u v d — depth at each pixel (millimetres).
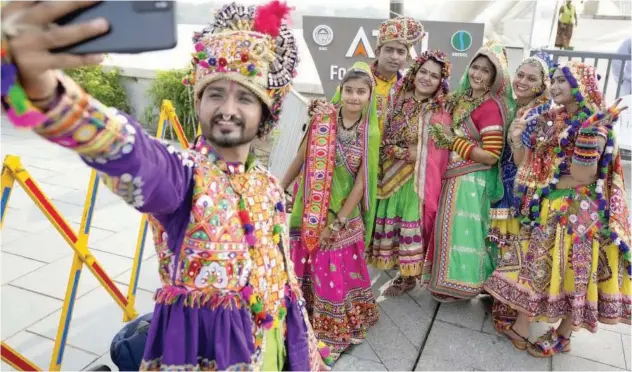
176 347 1178
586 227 2488
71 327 2785
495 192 2924
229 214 1215
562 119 2529
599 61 6473
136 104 6945
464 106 2930
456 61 4156
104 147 869
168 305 1210
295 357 1438
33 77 754
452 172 2973
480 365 2668
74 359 2533
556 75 2479
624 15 7355
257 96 1234
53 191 4770
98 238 3879
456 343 2846
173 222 1176
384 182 3104
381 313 3129
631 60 5453
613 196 2486
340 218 2547
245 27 1291
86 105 840
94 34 724
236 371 1214
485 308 3219
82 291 3146
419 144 2959
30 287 3162
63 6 729
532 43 5562
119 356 1713
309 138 2553
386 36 3023
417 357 2719
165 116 2881
